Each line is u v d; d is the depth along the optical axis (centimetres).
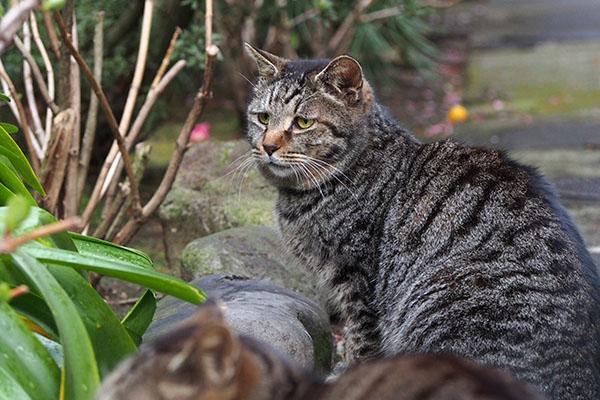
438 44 1684
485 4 2122
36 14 712
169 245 711
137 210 580
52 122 584
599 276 477
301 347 434
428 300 454
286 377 258
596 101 1240
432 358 259
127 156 552
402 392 246
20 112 588
